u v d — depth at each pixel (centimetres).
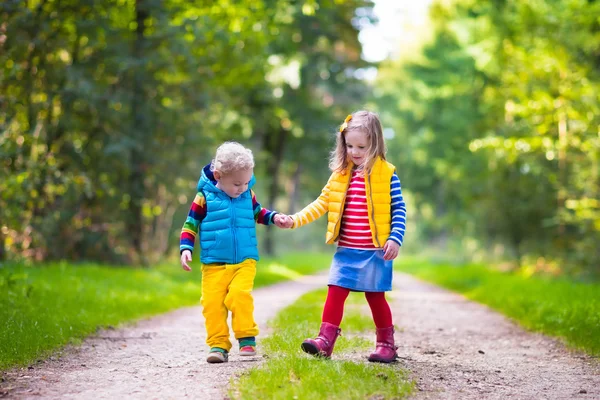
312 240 4941
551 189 1959
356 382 403
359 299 1120
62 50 1385
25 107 1294
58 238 1477
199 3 1602
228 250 499
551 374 491
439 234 4941
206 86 1680
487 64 2172
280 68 2564
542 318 791
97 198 1570
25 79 1265
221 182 499
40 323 634
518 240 2102
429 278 1980
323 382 395
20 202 1142
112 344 606
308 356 492
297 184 3966
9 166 1127
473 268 2041
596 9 1619
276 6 1667
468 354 584
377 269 491
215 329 497
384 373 444
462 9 2622
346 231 498
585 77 1645
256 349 542
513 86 1803
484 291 1243
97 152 1486
